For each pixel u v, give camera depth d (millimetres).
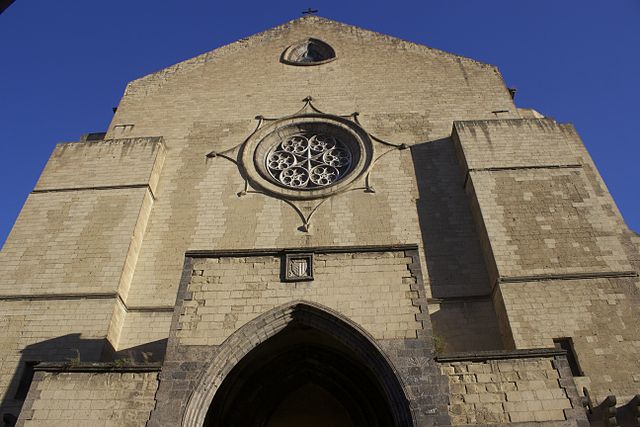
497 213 19969
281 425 19359
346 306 14375
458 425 12336
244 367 15930
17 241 20422
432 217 21156
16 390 16562
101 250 19922
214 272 15180
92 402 13008
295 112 25562
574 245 18891
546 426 12305
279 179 23453
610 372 15828
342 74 27250
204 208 22016
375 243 20453
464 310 18500
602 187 21891
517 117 24812
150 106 26734
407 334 13766
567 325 16859
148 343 18312
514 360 13250
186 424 12539
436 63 27609
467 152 22172
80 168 22875
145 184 21984
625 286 17656
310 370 17641
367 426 17109
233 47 29422
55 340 17547
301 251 15438
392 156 23359
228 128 25203
